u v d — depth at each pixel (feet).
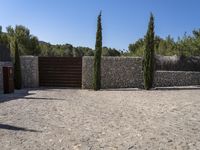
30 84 79.97
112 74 77.92
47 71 81.10
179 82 81.10
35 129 28.32
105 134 26.55
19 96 56.44
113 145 23.18
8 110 39.19
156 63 81.61
